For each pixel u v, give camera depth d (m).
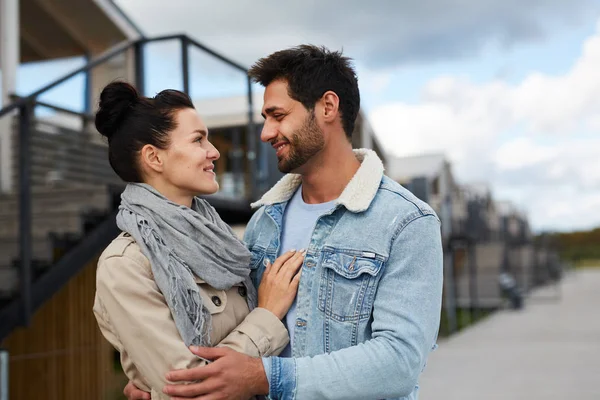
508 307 21.62
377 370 1.49
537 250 37.81
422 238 1.63
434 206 17.14
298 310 1.70
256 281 1.85
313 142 1.71
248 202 6.18
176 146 1.67
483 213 22.81
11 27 7.46
